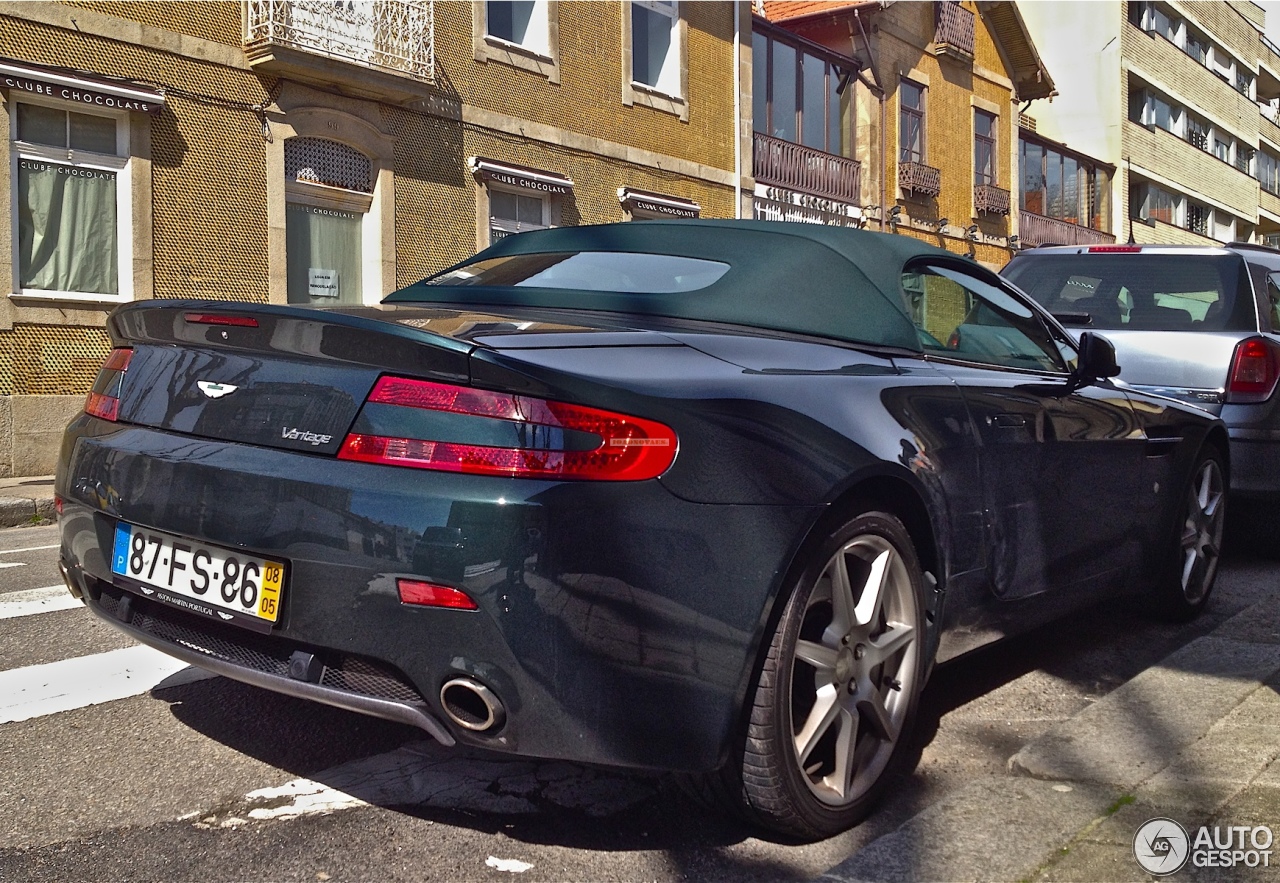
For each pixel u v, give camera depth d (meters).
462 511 2.07
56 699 3.35
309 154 12.39
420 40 13.02
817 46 21.52
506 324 2.45
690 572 2.17
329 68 11.91
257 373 2.38
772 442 2.33
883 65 23.38
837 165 22.00
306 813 2.57
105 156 10.59
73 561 2.72
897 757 2.71
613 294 3.02
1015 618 3.29
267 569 2.26
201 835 2.46
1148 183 36.81
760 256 3.08
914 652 2.73
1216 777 2.68
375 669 2.20
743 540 2.23
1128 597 4.43
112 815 2.55
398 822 2.54
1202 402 5.57
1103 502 3.71
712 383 2.33
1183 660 3.67
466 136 13.91
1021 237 28.77
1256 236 47.50
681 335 2.53
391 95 12.82
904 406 2.75
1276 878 2.21
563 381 2.13
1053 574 3.43
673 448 2.18
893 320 3.01
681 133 17.22
